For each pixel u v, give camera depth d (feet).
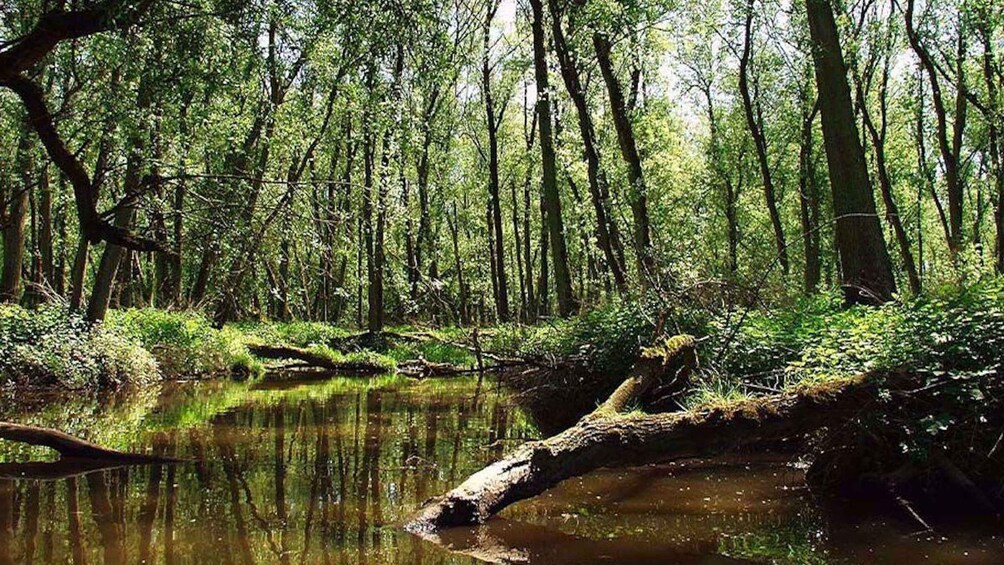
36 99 32.04
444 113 107.76
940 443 18.62
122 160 38.60
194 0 30.53
